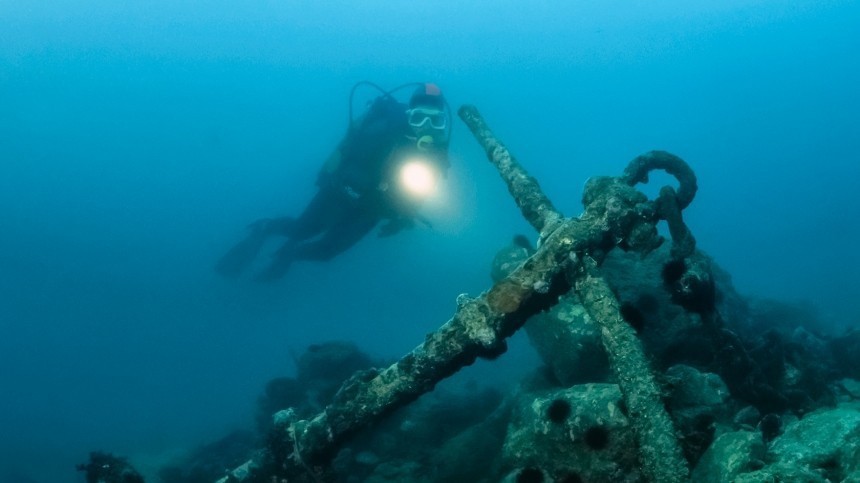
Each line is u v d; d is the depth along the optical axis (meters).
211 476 7.81
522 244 5.58
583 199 3.59
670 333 4.61
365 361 8.36
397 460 5.71
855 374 5.11
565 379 4.73
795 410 3.99
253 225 12.96
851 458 2.49
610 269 5.00
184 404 16.31
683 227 3.61
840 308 11.84
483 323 3.25
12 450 14.34
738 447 2.76
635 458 3.29
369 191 8.61
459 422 6.23
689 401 3.49
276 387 8.29
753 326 6.36
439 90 7.73
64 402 19.47
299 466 3.68
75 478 11.39
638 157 3.86
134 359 23.52
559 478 3.50
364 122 8.62
